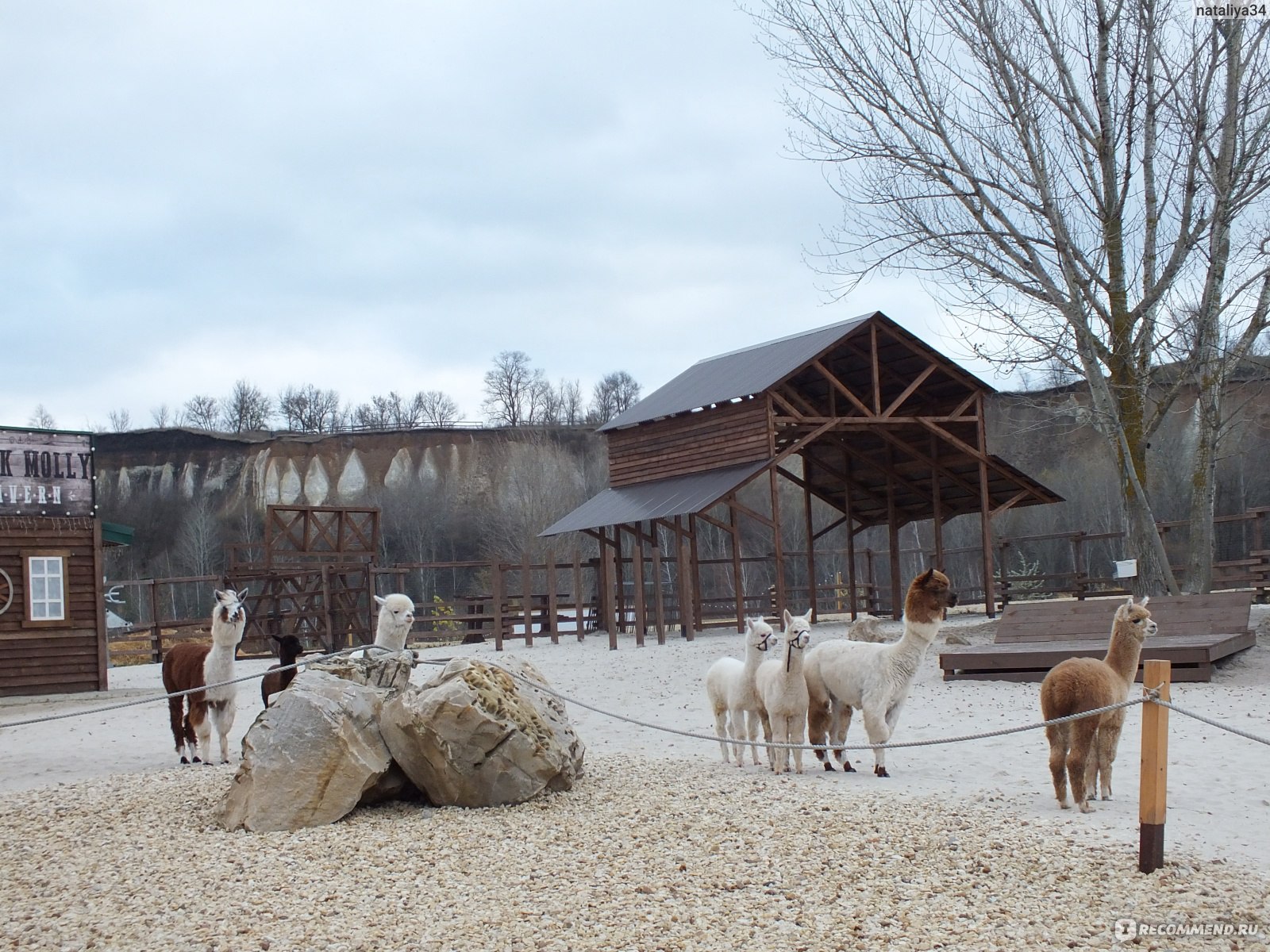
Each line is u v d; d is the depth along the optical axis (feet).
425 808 32.42
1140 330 75.56
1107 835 27.61
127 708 69.31
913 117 75.46
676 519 88.28
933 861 25.53
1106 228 74.84
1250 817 30.04
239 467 288.92
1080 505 173.68
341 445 289.74
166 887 25.04
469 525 257.96
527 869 25.63
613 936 21.24
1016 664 58.18
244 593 43.52
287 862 26.53
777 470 107.86
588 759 40.63
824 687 38.27
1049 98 73.72
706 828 28.78
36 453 78.33
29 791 38.65
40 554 77.66
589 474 274.77
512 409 384.47
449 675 33.32
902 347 93.71
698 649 79.51
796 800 31.73
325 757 31.09
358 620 104.53
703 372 107.14
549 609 95.40
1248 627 59.72
